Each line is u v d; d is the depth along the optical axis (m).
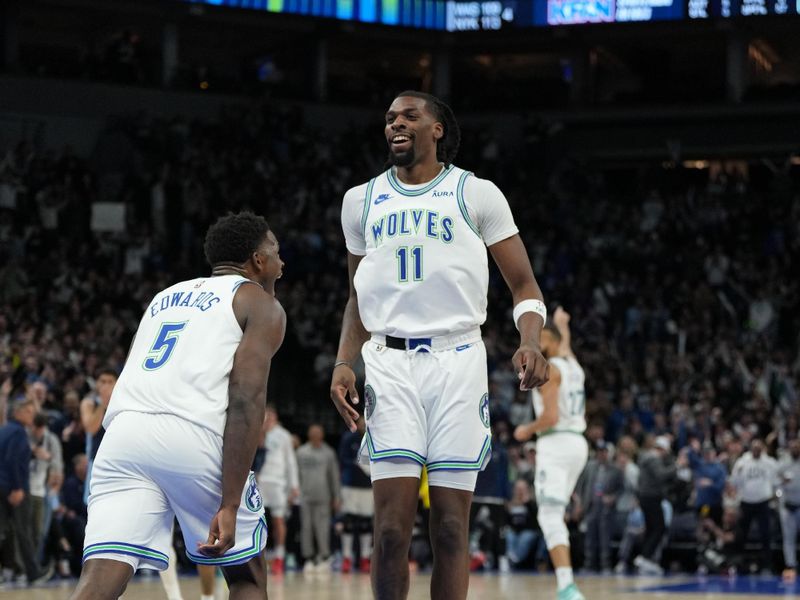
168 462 4.46
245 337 4.64
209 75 29.23
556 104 30.77
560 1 30.27
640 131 30.23
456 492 5.11
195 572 15.60
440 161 5.45
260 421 4.54
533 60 33.03
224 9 29.30
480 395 5.18
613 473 16.72
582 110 30.45
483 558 16.83
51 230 23.73
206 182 26.08
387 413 5.14
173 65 29.50
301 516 16.80
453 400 5.11
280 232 25.89
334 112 30.11
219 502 4.55
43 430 13.62
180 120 27.06
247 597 4.65
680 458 17.28
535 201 28.19
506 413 19.44
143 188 25.30
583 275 25.45
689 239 27.28
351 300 5.61
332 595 11.62
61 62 31.17
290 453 16.14
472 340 5.23
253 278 5.06
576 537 17.20
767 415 19.39
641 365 23.19
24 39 30.70
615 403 21.05
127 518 4.43
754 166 31.03
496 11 30.75
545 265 26.38
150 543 4.48
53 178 24.67
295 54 32.19
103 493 4.49
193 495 4.52
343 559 16.52
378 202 5.34
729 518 16.81
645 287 24.97
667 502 16.53
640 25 29.69
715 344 23.19
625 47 31.58
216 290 4.76
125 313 21.45
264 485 15.90
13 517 12.91
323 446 16.81
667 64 32.03
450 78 31.83
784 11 28.61
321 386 22.89
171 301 4.80
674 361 22.53
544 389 9.01
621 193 30.39
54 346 18.20
